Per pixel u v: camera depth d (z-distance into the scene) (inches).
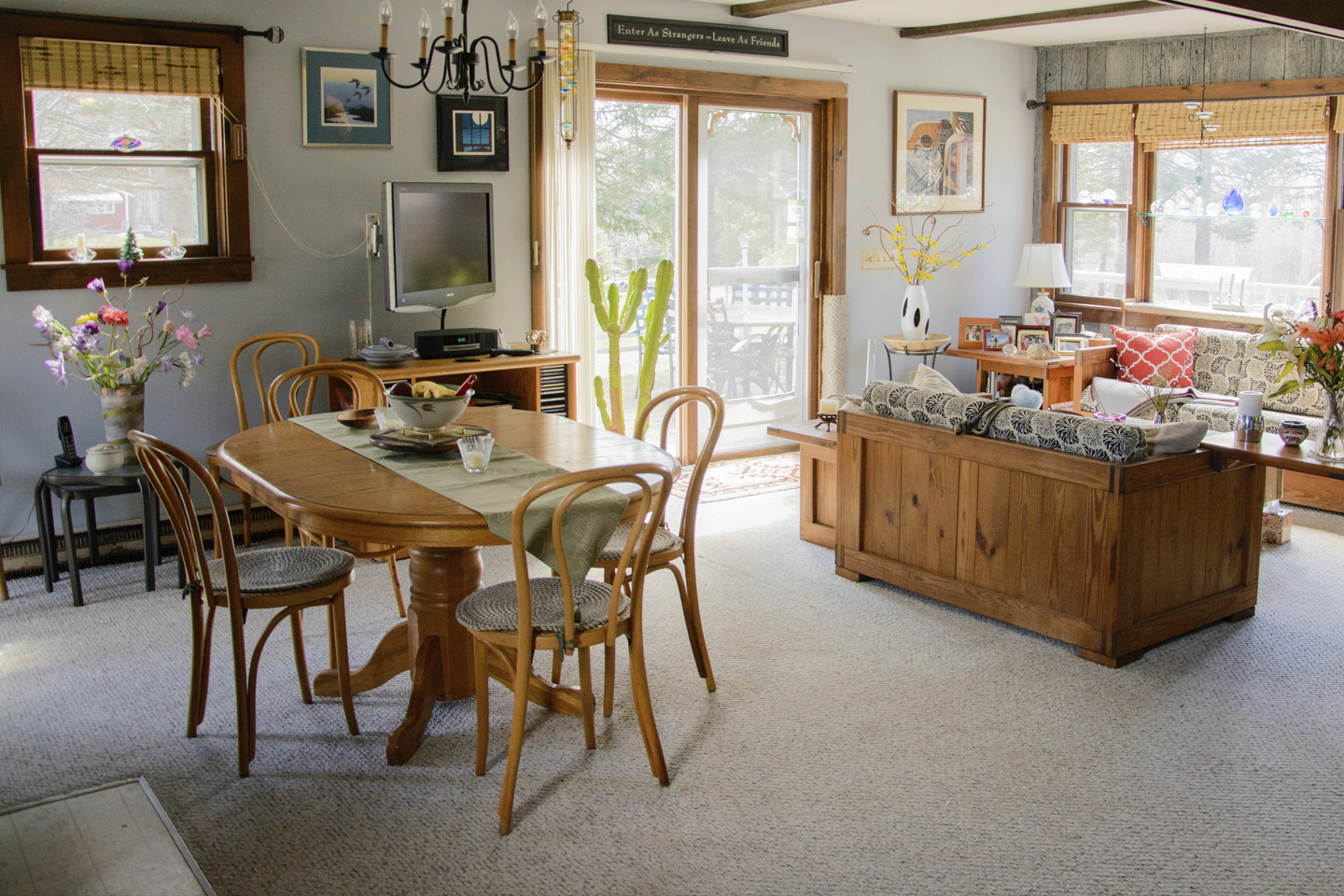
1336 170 240.8
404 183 188.5
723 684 134.0
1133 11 222.2
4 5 163.9
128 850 96.0
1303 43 243.6
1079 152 290.7
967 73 278.1
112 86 173.0
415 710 117.6
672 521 206.5
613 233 234.5
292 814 104.2
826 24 250.5
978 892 92.5
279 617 113.6
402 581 172.4
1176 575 144.5
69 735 120.0
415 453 123.0
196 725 119.2
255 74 185.3
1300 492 216.2
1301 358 155.3
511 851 98.3
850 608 160.9
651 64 226.5
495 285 212.1
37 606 160.4
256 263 189.9
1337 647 145.7
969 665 139.9
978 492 151.9
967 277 288.7
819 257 263.1
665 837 100.7
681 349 246.7
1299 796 108.3
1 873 92.2
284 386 195.8
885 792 108.6
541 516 100.6
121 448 165.8
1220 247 265.3
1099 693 131.3
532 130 214.2
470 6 203.8
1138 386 246.7
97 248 179.3
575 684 133.0
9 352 171.5
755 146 250.2
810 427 195.0
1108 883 93.8
